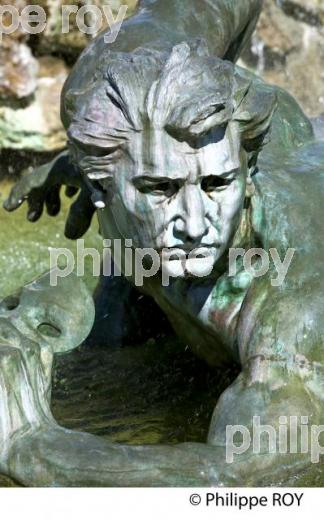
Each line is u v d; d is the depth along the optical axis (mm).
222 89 7066
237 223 7449
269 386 7477
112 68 7160
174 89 7027
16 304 7719
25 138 13406
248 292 7867
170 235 7227
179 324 8680
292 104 9188
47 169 9109
